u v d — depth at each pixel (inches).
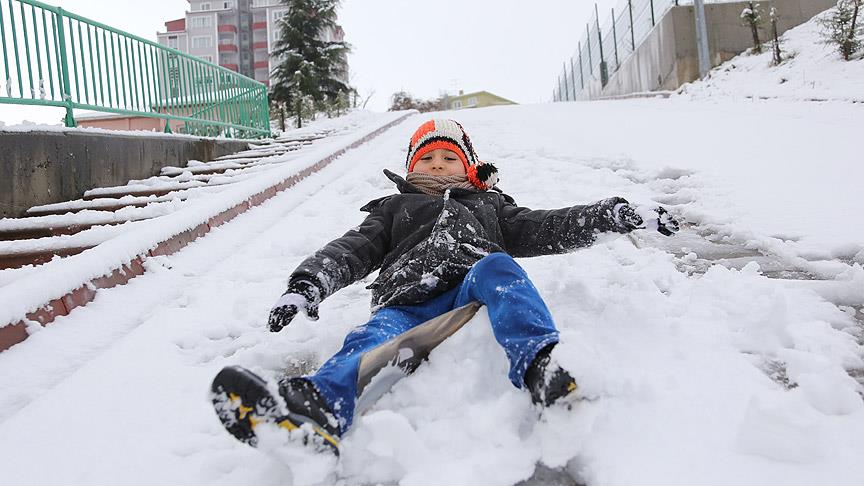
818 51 544.7
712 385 62.3
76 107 253.3
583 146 268.1
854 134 227.6
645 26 837.8
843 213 129.2
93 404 73.7
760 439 50.6
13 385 81.6
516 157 259.9
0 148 198.2
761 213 135.6
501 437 55.0
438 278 75.2
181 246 150.3
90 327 101.5
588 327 77.7
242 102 439.5
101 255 120.1
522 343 56.6
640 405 59.2
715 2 701.9
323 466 49.9
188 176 269.1
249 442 49.1
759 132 257.6
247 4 2433.6
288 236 159.2
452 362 66.4
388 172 97.7
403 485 50.5
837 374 61.1
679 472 49.0
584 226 79.0
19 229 188.2
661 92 683.4
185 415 70.1
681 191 166.1
